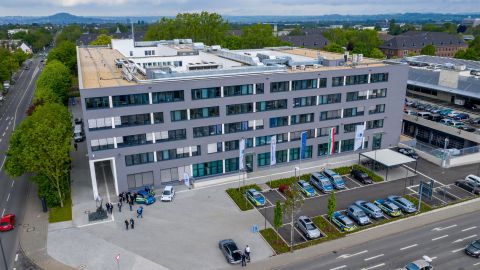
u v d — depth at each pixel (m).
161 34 158.25
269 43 155.75
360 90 73.25
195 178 65.38
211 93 62.06
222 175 66.88
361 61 81.06
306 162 72.88
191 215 54.88
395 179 66.25
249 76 63.62
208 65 70.88
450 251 46.19
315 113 70.94
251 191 59.19
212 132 64.12
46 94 97.31
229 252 44.09
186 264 44.12
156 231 50.91
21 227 52.25
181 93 60.09
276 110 67.56
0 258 45.59
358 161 73.31
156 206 57.47
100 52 101.62
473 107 92.88
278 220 47.03
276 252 46.25
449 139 81.56
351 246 47.41
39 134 54.44
